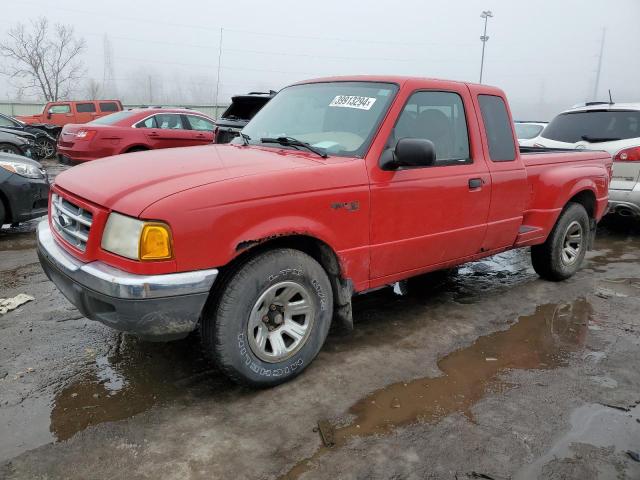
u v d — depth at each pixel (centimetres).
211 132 1195
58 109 2166
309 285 317
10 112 3294
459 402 305
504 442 269
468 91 411
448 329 406
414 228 365
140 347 359
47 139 1675
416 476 243
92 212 278
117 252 267
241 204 279
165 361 342
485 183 410
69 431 268
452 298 475
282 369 313
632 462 258
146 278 258
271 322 307
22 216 615
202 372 330
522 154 512
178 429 272
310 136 373
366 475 243
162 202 261
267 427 276
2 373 320
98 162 347
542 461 256
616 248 680
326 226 316
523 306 459
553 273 519
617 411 301
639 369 351
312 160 332
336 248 324
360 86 386
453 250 404
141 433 268
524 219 486
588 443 271
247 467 246
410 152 323
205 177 285
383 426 279
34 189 623
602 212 559
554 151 576
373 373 336
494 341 387
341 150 348
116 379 319
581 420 291
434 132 381
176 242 262
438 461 254
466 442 268
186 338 374
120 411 286
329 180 316
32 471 239
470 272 556
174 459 250
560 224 503
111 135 1057
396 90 364
